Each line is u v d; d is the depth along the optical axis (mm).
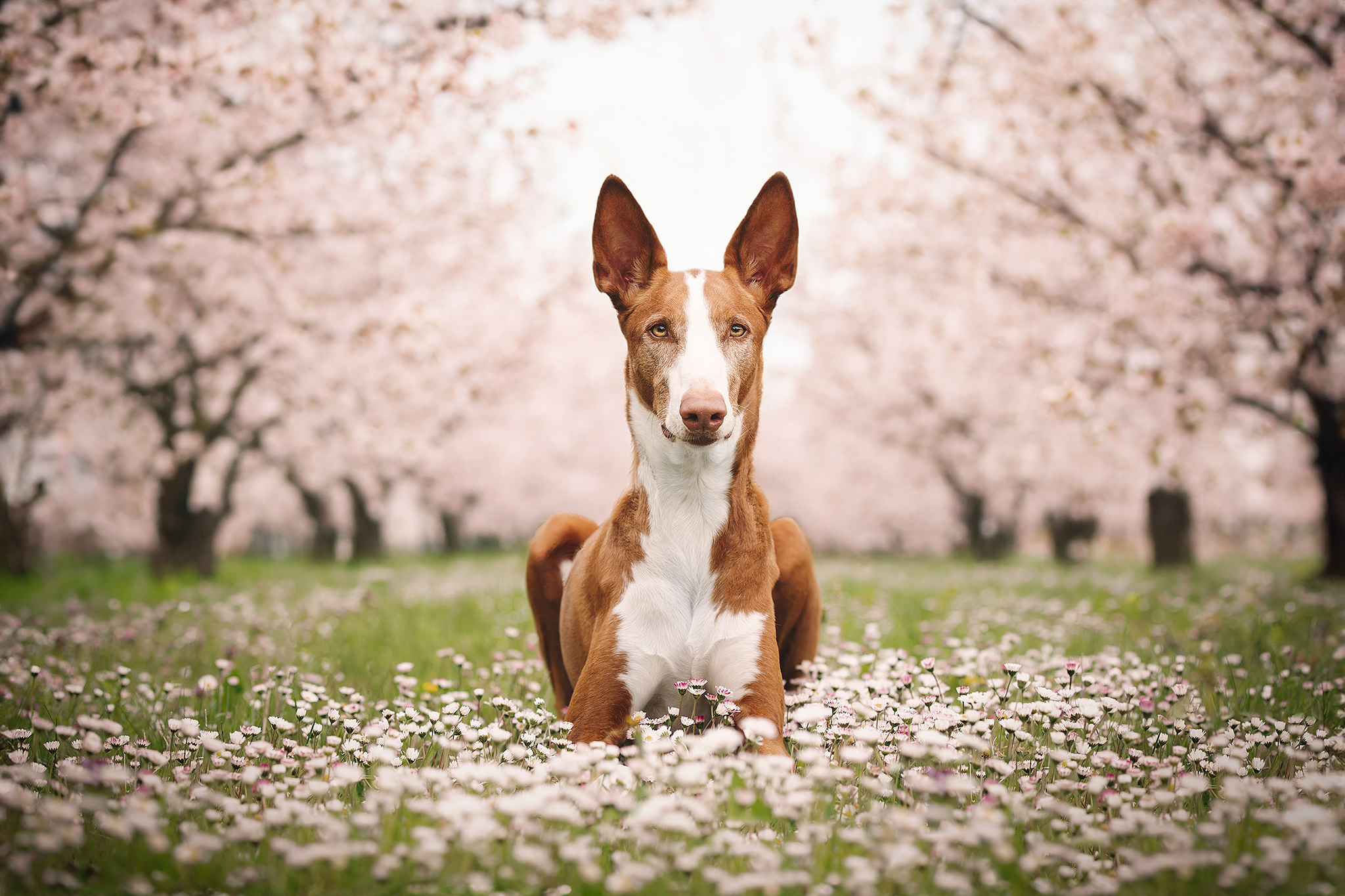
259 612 8891
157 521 15789
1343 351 10977
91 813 2623
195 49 9156
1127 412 11250
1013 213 12086
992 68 12648
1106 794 2652
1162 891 2172
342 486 28156
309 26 9391
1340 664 4883
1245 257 10336
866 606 8484
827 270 19859
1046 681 4285
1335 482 12828
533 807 2232
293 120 10156
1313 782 2572
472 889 2172
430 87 9578
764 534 3902
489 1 10008
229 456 22016
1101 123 11078
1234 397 11234
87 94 9102
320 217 12719
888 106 11586
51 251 11133
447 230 13656
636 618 3664
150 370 15930
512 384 15656
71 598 10602
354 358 13438
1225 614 7602
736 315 3711
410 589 12320
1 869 2145
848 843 2434
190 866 2207
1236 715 3949
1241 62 11133
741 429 3734
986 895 2178
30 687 4086
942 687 3662
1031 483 22844
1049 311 12008
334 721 3582
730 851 2268
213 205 11109
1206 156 10805
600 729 3551
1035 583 12977
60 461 17766
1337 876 2205
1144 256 10242
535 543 4664
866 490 29531
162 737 3475
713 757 2703
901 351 20547
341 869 2201
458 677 5012
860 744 3076
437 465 23375
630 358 3850
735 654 3615
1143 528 40750
